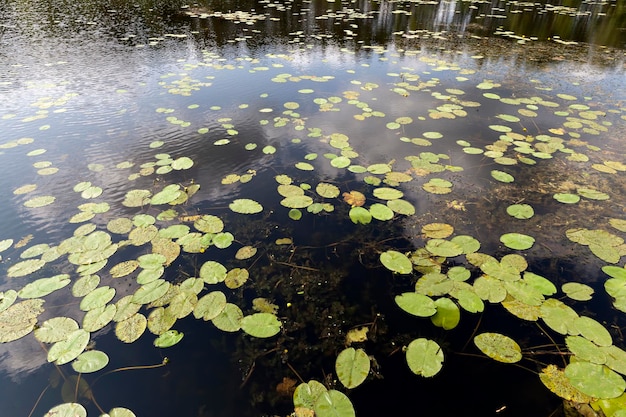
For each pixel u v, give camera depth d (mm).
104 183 3971
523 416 2002
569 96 6402
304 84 6926
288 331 2490
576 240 3188
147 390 2125
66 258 2963
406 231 3361
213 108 5855
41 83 6684
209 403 2072
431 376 2162
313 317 2584
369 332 2484
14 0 14320
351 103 6043
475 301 2564
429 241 3176
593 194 3795
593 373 2125
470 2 16438
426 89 6734
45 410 2004
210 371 2234
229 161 4414
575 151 4617
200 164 4348
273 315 2543
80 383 2143
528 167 4320
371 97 6340
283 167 4312
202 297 2645
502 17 13258
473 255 3014
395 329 2502
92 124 5285
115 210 3549
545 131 5152
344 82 7066
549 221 3465
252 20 12125
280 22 12023
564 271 2916
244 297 2707
